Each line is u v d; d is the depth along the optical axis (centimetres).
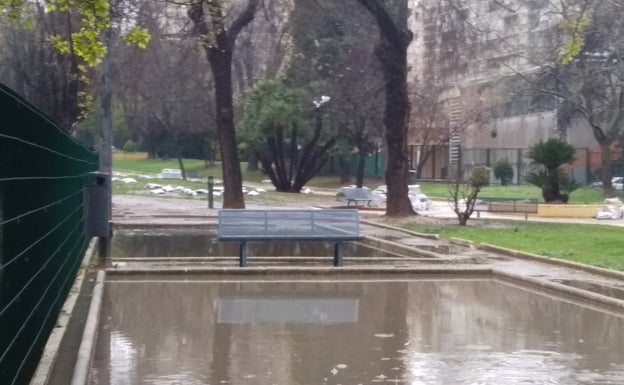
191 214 3325
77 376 802
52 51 3153
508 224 2975
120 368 895
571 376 877
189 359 938
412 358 953
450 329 1123
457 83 6194
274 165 5741
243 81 6097
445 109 6306
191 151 8219
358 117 5041
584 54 4719
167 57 6241
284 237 1691
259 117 5028
